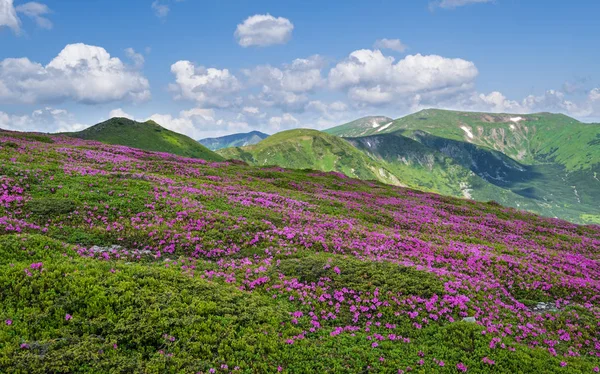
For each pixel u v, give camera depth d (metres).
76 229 25.92
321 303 19.73
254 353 14.59
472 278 26.12
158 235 26.48
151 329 14.66
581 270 34.22
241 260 24.72
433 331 17.98
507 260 30.97
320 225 34.50
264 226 30.75
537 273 28.84
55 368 12.27
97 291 16.34
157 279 18.56
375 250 29.95
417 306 20.03
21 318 14.47
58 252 20.23
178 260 23.38
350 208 46.06
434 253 31.50
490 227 51.00
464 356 15.91
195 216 30.45
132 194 33.66
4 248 19.34
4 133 67.94
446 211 58.19
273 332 15.96
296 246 28.19
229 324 15.80
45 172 36.16
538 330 19.64
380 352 15.88
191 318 15.62
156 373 12.86
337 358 15.10
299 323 17.47
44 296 15.66
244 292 19.33
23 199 28.95
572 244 47.88
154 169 52.28
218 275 21.41
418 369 14.95
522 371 15.37
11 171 34.12
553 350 17.52
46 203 28.72
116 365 12.95
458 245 35.41
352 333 17.31
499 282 27.06
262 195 43.12
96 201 31.12
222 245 26.69
